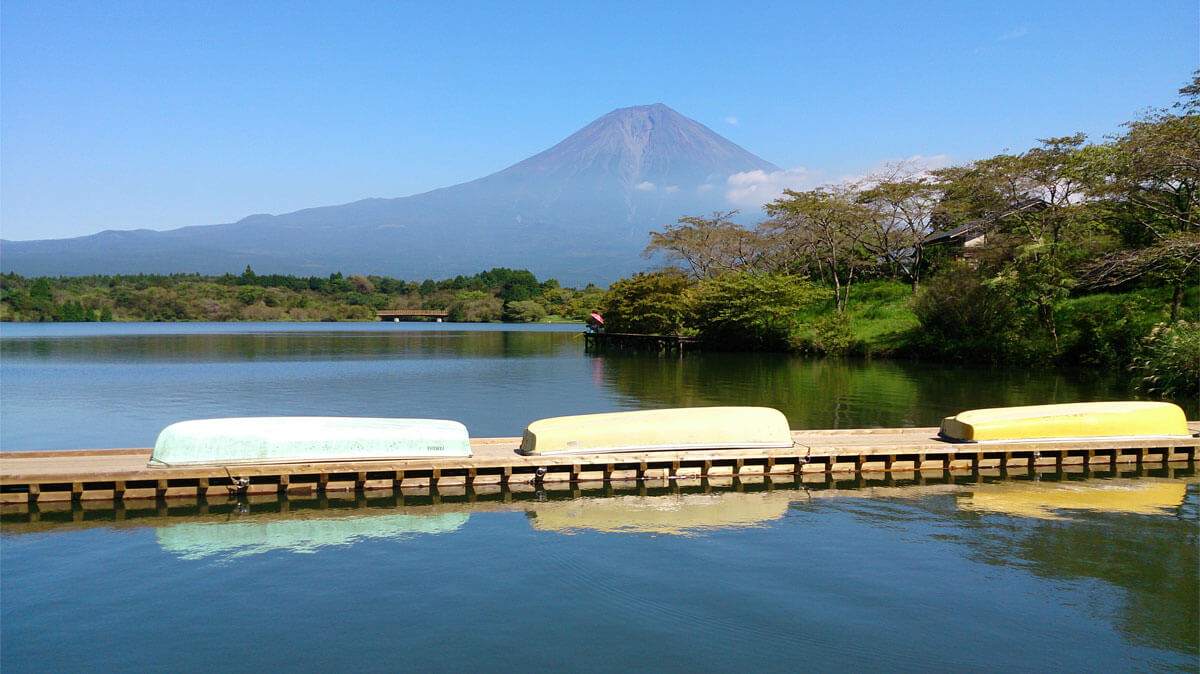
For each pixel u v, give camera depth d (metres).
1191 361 28.58
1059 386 33.12
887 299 61.50
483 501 14.11
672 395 30.95
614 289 82.19
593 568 10.62
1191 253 33.62
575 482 15.37
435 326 144.50
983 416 17.70
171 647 8.24
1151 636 8.66
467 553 11.25
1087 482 15.96
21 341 76.62
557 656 8.07
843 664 7.96
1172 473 16.81
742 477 15.98
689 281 75.12
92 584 9.99
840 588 9.95
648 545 11.64
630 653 8.15
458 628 8.71
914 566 10.78
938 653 8.21
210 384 35.75
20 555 11.08
